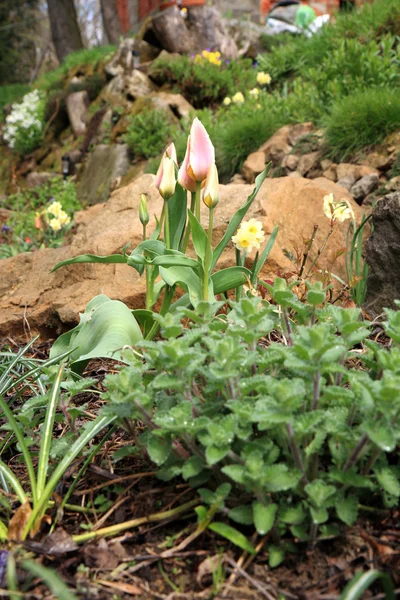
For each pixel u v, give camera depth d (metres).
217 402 1.67
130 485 1.82
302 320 1.85
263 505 1.47
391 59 6.27
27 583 1.48
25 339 3.70
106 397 1.69
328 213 3.28
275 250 3.61
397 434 1.42
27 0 23.77
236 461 1.54
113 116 9.88
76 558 1.57
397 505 1.64
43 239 6.50
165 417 1.54
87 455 1.97
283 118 6.47
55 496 1.76
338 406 1.65
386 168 4.93
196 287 2.86
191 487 1.70
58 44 18.28
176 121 9.00
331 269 3.75
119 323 2.60
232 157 6.41
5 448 2.25
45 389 2.46
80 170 9.73
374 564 1.49
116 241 3.83
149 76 10.02
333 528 1.53
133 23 17.50
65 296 3.69
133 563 1.56
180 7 10.70
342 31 7.88
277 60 8.93
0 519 1.74
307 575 1.48
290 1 12.30
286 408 1.41
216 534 1.63
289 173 5.52
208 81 9.41
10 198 9.58
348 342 1.68
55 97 11.52
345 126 5.27
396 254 3.12
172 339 1.57
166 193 2.73
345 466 1.52
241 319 1.68
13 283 4.16
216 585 1.46
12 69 23.80
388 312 1.72
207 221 3.80
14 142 11.88
